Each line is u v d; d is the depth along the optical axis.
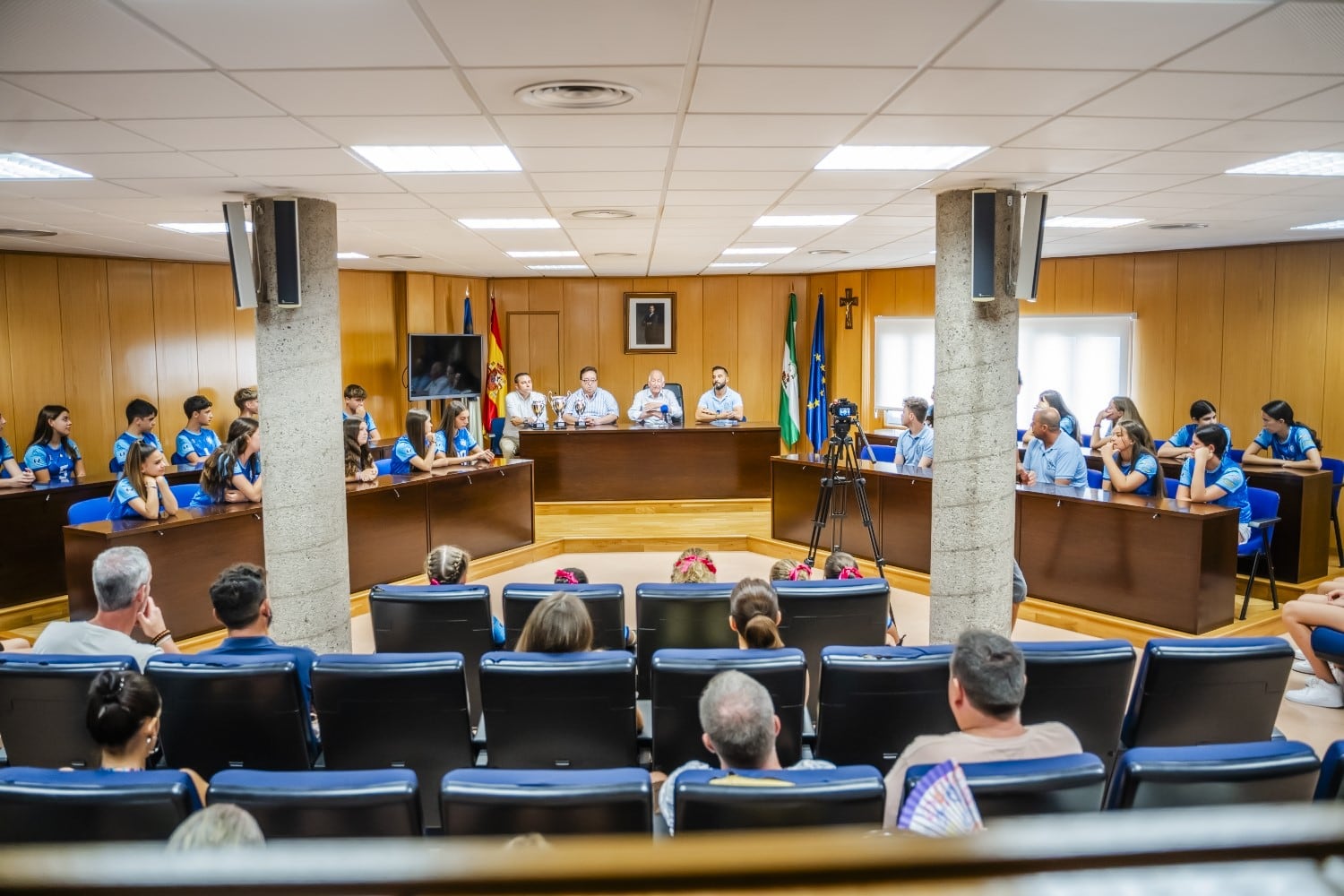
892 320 10.65
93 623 3.18
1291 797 1.88
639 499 9.50
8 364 7.54
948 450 4.86
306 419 4.88
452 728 2.73
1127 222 6.62
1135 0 2.26
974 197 4.78
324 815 1.83
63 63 2.65
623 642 3.76
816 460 7.73
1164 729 2.87
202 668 2.62
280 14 2.29
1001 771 1.83
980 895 0.59
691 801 1.77
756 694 2.04
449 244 7.65
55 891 0.61
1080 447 6.27
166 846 1.32
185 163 4.09
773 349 11.76
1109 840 0.61
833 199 5.37
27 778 1.86
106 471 8.14
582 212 5.89
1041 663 2.74
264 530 4.89
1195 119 3.47
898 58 2.73
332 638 5.00
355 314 10.15
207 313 8.88
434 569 4.15
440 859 0.60
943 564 4.88
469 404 11.09
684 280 11.77
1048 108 3.31
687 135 3.71
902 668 2.71
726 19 2.38
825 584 3.70
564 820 1.80
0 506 5.90
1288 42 2.57
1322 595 4.61
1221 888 0.60
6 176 4.37
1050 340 9.39
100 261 8.07
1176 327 8.59
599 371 11.88
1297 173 4.60
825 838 0.62
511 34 2.47
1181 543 5.34
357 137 3.64
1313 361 7.73
